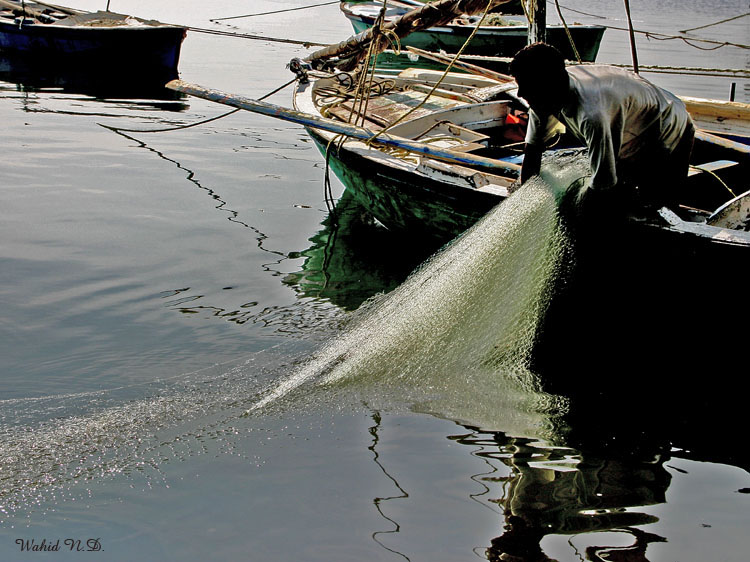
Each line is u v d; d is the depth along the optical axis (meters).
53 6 16.67
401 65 14.45
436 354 4.12
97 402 3.82
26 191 7.32
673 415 3.68
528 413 3.66
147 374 4.19
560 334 4.16
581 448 3.37
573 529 2.80
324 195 7.67
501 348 4.11
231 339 4.66
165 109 11.52
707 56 17.53
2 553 2.65
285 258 6.07
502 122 7.95
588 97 3.29
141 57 13.63
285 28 20.80
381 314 4.81
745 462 3.28
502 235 4.11
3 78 13.30
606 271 4.02
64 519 2.84
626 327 4.15
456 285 4.25
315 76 8.61
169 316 4.96
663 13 26.77
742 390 3.98
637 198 3.84
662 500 2.97
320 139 6.81
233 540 2.73
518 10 16.20
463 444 3.38
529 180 4.04
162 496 2.99
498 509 2.89
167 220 6.76
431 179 5.43
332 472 3.15
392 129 7.17
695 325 4.04
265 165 8.77
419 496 2.99
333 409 3.71
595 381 3.99
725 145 5.86
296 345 4.59
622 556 2.62
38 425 3.58
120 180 7.86
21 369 4.21
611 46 18.91
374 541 2.71
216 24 20.92
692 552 2.65
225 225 6.72
